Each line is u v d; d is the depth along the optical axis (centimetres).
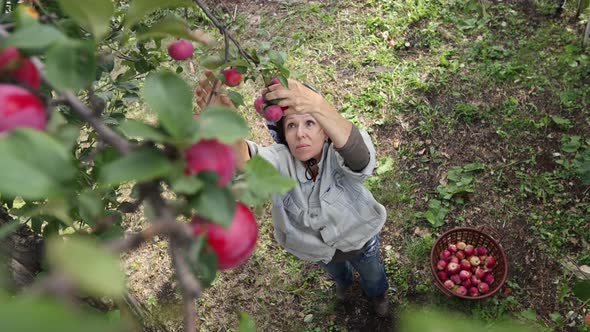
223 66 162
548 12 465
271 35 494
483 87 427
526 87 421
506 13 471
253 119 434
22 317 41
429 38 467
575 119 397
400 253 354
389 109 427
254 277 354
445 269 326
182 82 79
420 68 449
